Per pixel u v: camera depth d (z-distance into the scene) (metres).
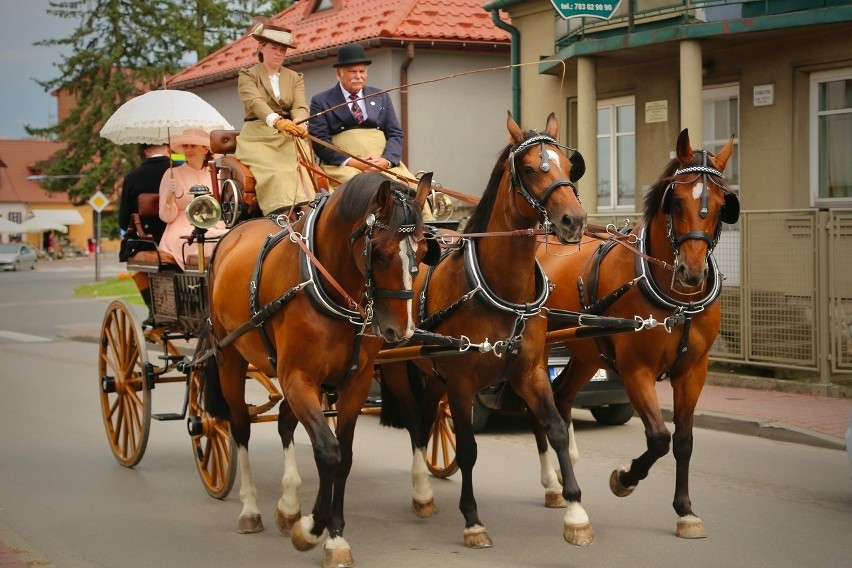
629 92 16.50
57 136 46.97
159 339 9.26
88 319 24.67
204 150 9.88
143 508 7.49
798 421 10.02
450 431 8.33
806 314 11.75
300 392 5.76
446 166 21.84
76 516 7.26
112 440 9.11
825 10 12.82
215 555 6.30
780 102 14.23
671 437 6.63
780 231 11.94
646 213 6.65
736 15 14.59
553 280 7.59
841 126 13.75
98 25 41.91
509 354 6.32
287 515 6.70
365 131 8.86
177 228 9.14
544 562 6.03
